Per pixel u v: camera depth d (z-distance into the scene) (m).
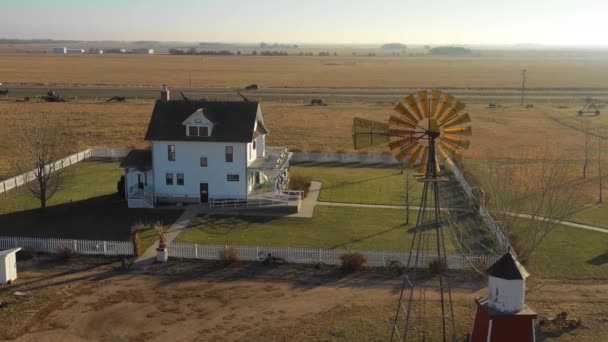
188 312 31.81
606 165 70.50
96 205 52.75
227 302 33.09
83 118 106.81
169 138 52.41
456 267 37.81
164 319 31.00
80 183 60.97
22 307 32.22
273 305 32.72
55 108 117.81
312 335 29.20
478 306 24.14
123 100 131.38
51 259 39.56
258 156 57.91
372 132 24.00
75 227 46.50
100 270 37.78
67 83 175.62
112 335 29.30
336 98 141.75
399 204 54.06
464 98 143.38
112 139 88.81
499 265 23.25
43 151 50.16
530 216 46.53
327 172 67.44
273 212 51.12
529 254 37.03
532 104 132.50
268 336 29.17
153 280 36.22
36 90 151.38
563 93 158.88
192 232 45.44
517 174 62.12
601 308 32.25
